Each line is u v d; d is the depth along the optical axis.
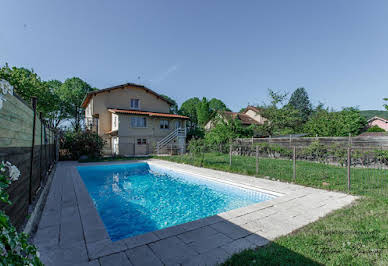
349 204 5.15
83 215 4.56
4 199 1.28
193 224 3.97
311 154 14.10
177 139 23.45
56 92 33.47
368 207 4.71
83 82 36.53
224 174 9.77
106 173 12.84
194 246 3.11
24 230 3.52
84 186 7.49
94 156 17.27
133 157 18.28
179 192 8.66
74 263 2.67
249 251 2.86
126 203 7.24
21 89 20.17
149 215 6.16
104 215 6.13
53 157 13.14
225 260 2.71
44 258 2.78
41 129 6.82
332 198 5.75
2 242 1.09
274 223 4.02
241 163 12.88
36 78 24.17
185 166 12.77
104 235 3.52
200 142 17.75
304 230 3.61
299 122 26.95
